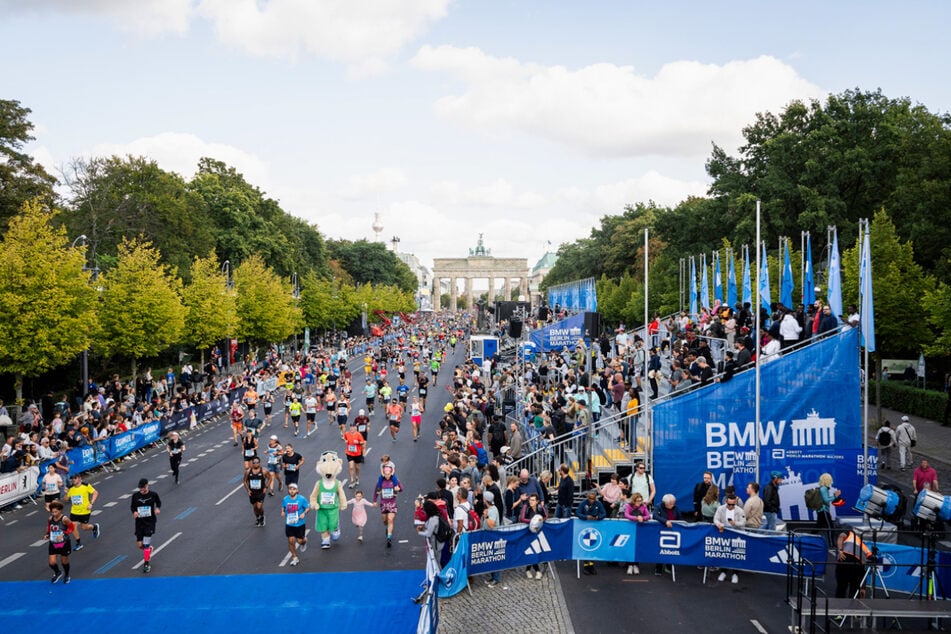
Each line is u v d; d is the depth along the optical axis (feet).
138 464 95.40
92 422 94.07
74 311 115.75
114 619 46.09
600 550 53.98
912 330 116.16
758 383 60.23
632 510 54.54
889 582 47.03
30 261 110.11
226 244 259.80
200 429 122.72
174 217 213.25
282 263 287.48
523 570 55.16
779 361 62.49
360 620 45.73
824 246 176.96
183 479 86.28
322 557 58.03
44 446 82.23
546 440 70.90
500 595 50.08
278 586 51.55
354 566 55.77
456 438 76.18
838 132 172.76
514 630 44.14
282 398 159.22
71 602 48.91
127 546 61.11
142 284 141.18
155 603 48.62
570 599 49.16
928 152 146.00
